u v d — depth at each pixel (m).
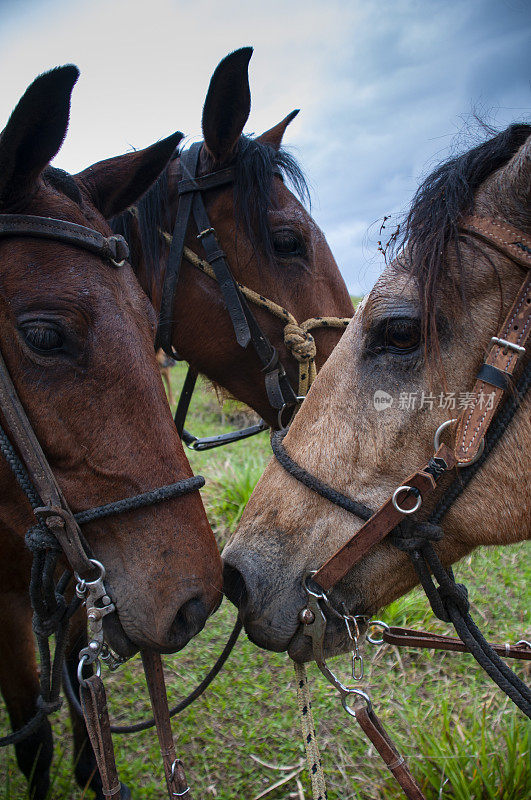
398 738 2.52
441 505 1.53
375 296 1.55
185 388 2.99
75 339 1.52
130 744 2.58
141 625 1.50
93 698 1.38
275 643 1.61
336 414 1.61
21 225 1.54
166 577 1.50
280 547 1.62
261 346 2.60
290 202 2.66
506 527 1.51
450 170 1.53
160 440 1.59
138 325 1.66
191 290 2.68
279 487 1.67
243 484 4.39
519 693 1.48
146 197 2.63
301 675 1.65
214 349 2.75
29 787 2.23
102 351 1.55
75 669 2.35
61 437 1.53
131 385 1.57
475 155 1.53
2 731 2.69
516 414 1.46
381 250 1.67
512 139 1.53
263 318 2.63
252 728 2.67
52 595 1.59
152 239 2.64
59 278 1.54
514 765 2.17
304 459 1.63
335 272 2.75
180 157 2.75
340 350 1.67
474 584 3.56
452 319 1.44
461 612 1.60
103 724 1.39
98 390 1.54
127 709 2.81
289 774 2.43
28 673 2.22
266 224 2.56
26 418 1.50
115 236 1.67
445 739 2.34
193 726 2.68
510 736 2.29
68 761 2.52
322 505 1.60
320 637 1.56
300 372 2.62
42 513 1.48
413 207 1.55
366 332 1.58
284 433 1.84
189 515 1.58
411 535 1.53
